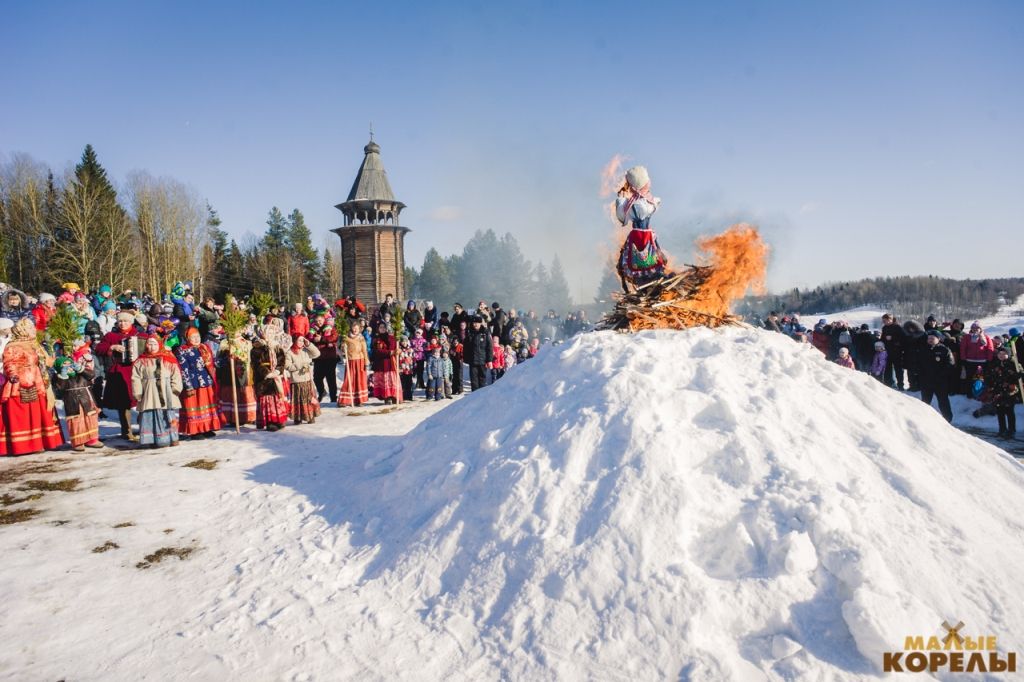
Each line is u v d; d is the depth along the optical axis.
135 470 7.40
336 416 11.55
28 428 8.27
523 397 5.66
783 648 3.14
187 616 3.98
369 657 3.49
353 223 30.20
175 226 47.53
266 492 6.43
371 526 5.09
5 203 43.28
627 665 3.18
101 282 40.09
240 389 10.09
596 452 4.50
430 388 14.04
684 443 4.37
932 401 13.57
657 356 5.32
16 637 3.72
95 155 46.38
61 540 5.21
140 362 8.55
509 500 4.35
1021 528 4.11
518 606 3.65
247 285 57.19
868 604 3.14
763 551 3.62
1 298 12.69
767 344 5.59
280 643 3.65
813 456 4.28
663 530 3.77
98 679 3.32
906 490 4.13
